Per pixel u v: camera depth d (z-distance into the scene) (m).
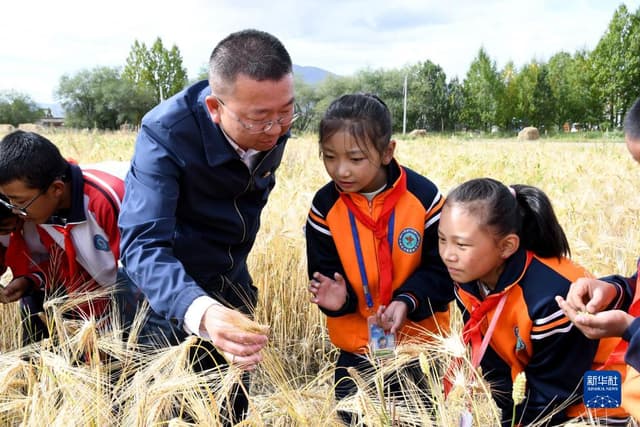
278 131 2.24
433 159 12.42
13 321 3.64
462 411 1.96
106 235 2.78
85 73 73.50
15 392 2.27
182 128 2.33
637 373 2.18
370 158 2.46
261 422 2.04
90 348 2.34
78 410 2.01
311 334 4.05
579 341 2.21
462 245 2.20
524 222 2.31
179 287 2.11
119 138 19.92
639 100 2.12
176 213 2.57
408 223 2.70
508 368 2.46
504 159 11.93
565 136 51.66
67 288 2.93
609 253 3.91
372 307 2.80
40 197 2.57
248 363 2.06
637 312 2.26
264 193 2.81
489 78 65.25
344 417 2.58
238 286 3.07
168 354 2.13
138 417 1.95
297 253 4.30
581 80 60.53
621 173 9.62
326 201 2.84
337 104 2.50
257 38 2.13
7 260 3.01
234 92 2.10
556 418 2.34
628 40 55.16
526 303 2.23
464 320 2.65
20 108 79.62
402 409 2.21
